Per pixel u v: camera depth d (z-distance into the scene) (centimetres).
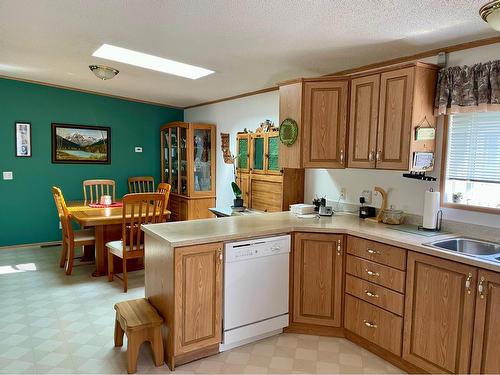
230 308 256
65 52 348
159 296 252
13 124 512
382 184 315
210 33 265
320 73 358
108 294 358
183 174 568
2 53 357
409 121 256
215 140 555
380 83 274
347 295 274
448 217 269
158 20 248
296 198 387
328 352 260
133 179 605
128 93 551
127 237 414
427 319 221
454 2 194
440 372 215
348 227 276
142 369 236
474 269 197
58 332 281
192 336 241
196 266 238
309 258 281
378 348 256
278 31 253
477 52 248
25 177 527
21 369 232
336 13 218
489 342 193
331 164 309
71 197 562
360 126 291
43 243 546
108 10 239
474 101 243
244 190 444
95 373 230
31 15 255
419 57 283
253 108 467
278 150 367
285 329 290
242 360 248
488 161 251
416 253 226
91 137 571
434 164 275
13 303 333
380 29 238
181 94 522
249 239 261
